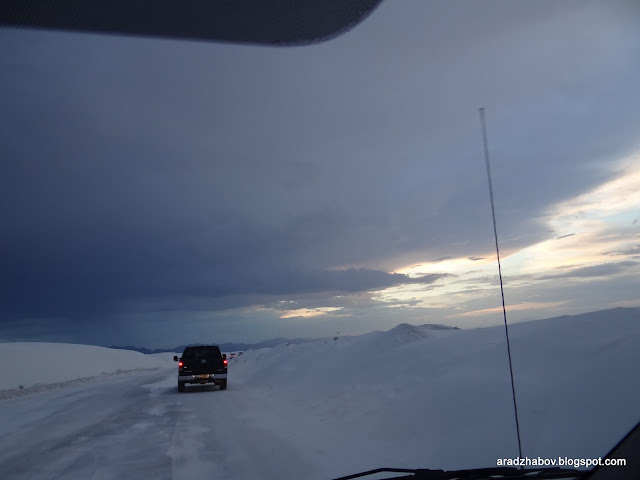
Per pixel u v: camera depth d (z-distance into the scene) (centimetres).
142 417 1362
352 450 812
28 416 1517
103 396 2088
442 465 655
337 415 1155
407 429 881
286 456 802
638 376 679
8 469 813
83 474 753
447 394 945
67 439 1067
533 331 1186
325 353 2352
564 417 666
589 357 845
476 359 1106
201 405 1602
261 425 1133
